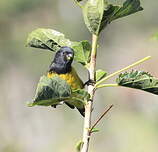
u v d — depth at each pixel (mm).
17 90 25859
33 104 3389
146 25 27266
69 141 24328
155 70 30141
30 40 4008
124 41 28375
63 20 26797
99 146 23391
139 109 26969
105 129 24234
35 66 25031
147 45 28922
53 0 26766
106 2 3490
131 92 27188
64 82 3398
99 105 25844
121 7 3490
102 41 28109
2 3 25734
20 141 22172
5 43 25500
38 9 26703
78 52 3812
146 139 23406
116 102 26328
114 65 28438
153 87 3516
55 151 24297
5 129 24109
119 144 23344
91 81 3561
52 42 4000
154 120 25625
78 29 26094
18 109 25297
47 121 25125
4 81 25484
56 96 3406
